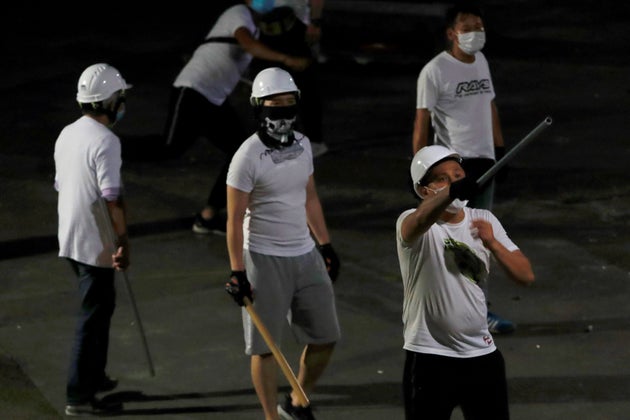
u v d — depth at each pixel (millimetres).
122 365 14859
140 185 22891
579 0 42625
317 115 24594
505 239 10336
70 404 13461
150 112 28453
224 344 15516
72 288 17594
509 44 35875
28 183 23016
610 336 15656
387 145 25828
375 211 21375
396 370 14656
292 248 12289
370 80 31922
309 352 12828
